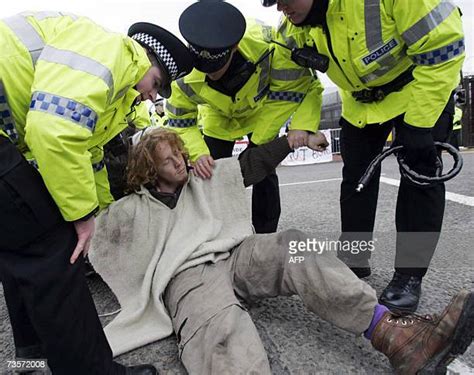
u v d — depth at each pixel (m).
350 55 1.45
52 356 1.01
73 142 0.89
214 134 2.25
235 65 1.77
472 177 4.32
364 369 1.19
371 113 1.60
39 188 0.95
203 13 1.64
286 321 1.50
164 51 1.36
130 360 1.34
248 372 1.03
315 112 1.78
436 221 1.50
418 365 1.06
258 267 1.41
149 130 1.65
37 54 0.97
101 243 1.53
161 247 1.48
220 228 1.58
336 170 6.72
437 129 1.44
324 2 1.37
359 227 1.83
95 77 0.93
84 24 1.01
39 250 0.96
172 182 1.60
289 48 1.68
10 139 0.98
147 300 1.44
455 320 1.03
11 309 1.21
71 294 0.99
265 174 1.71
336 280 1.20
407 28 1.28
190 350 1.17
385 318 1.15
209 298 1.25
